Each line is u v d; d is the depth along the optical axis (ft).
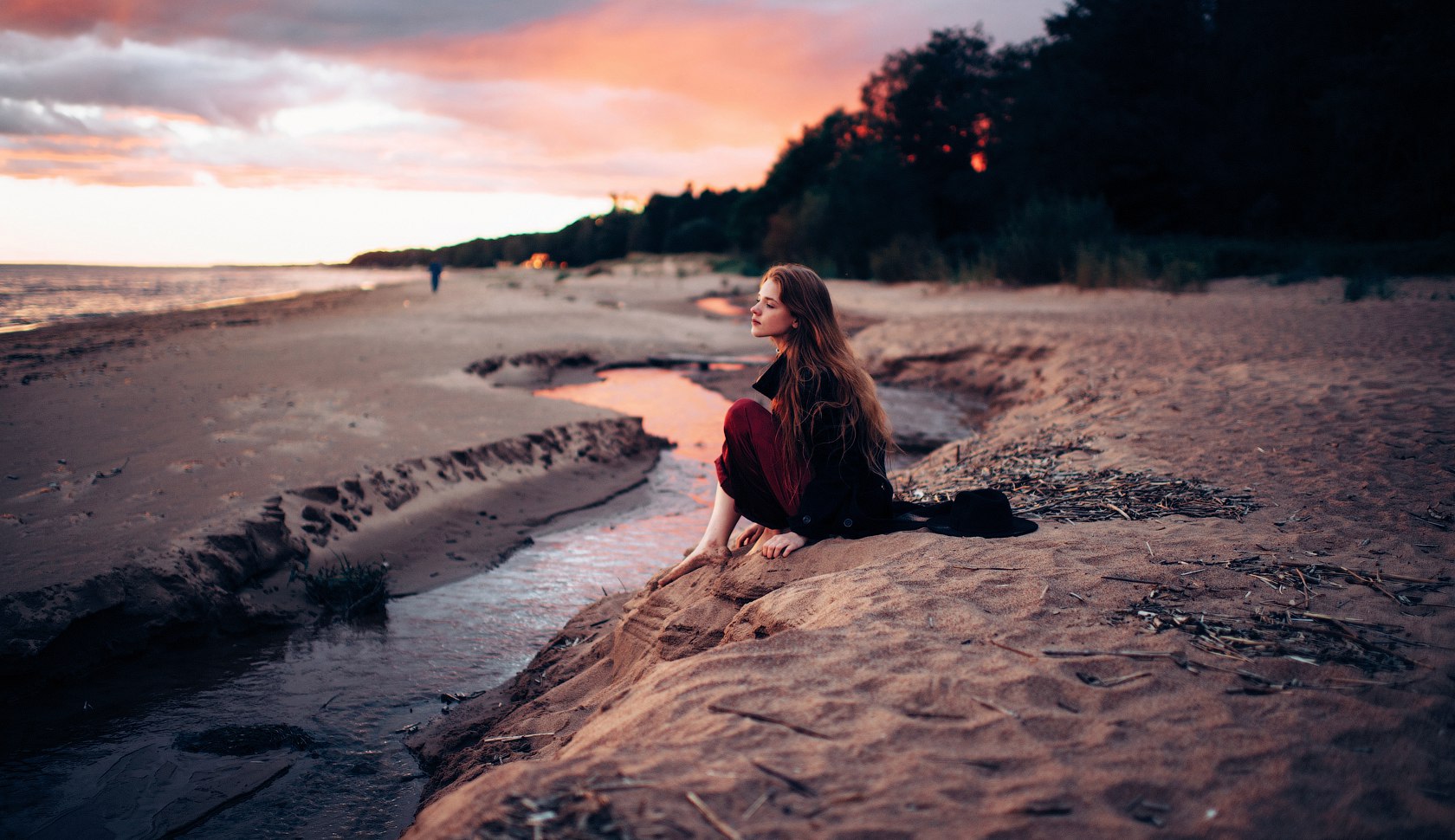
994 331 54.85
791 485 11.49
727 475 11.76
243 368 41.11
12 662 13.67
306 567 18.66
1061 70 134.72
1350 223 107.55
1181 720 6.61
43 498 19.94
